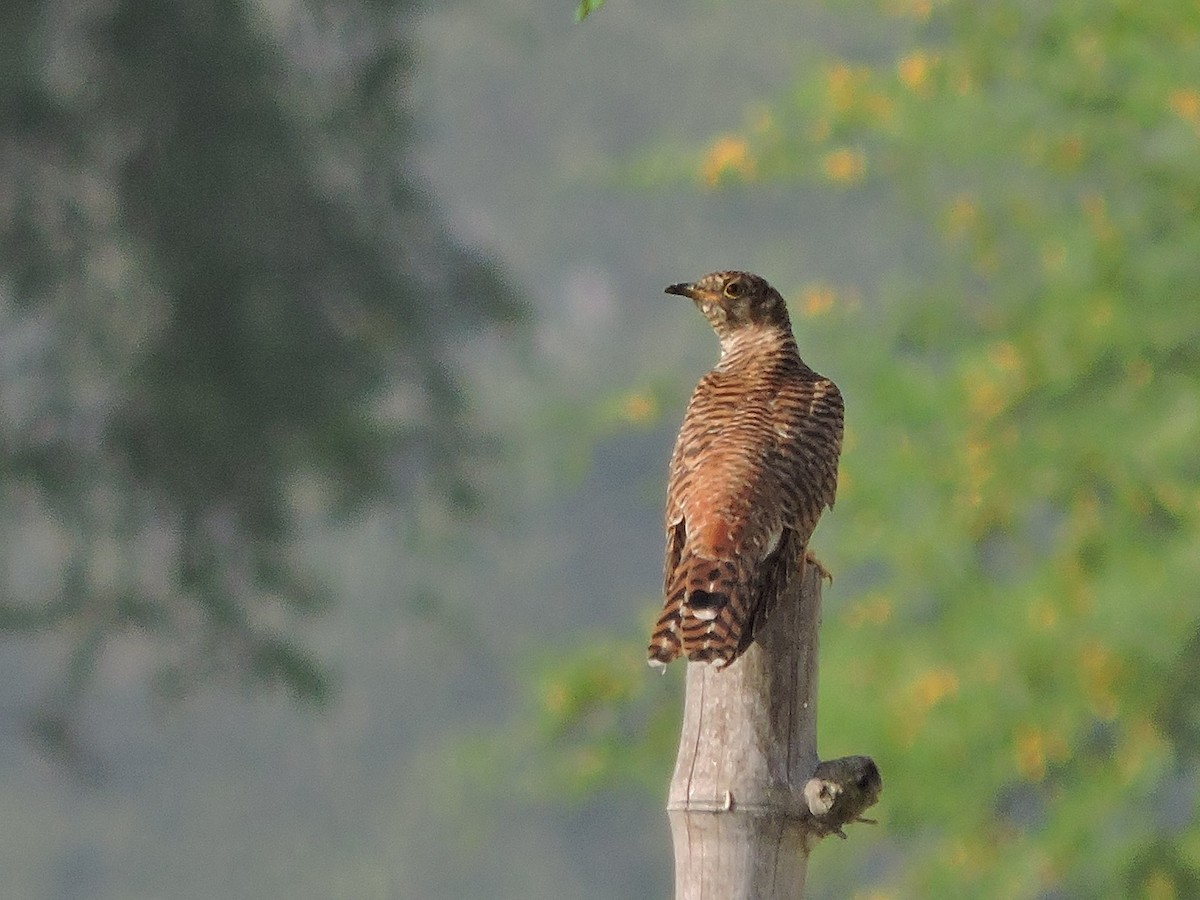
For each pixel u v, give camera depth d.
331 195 23.97
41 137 21.70
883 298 15.63
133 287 22.58
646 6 57.66
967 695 14.09
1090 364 14.33
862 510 15.02
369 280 24.20
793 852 5.88
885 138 15.08
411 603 30.62
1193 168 14.16
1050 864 14.31
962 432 14.59
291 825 61.22
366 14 23.66
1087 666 13.82
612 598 56.50
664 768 15.70
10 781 62.25
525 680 16.11
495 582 56.00
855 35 18.56
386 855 57.72
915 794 14.39
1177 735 14.16
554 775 16.06
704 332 32.00
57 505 22.64
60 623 23.22
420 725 58.66
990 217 15.31
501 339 26.61
